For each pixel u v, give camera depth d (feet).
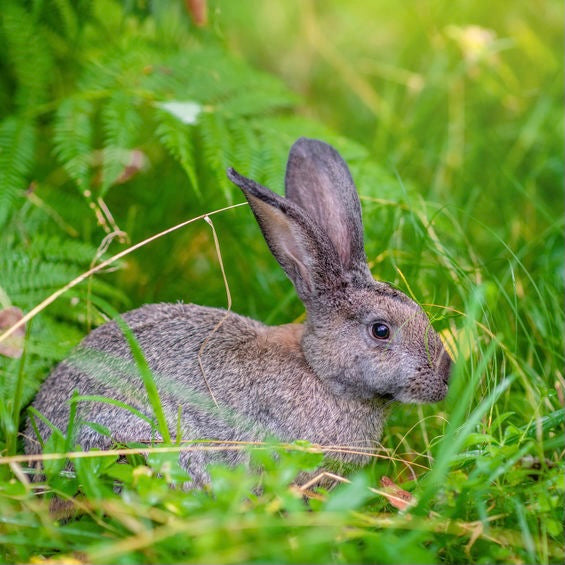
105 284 34.81
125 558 21.25
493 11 52.75
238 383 30.01
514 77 51.29
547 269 36.40
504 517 24.64
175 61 41.22
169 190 40.65
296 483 29.04
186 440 28.14
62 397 29.66
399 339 29.96
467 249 36.68
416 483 25.93
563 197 44.39
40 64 38.75
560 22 53.01
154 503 23.11
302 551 20.57
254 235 39.37
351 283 31.07
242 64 43.29
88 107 37.32
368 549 22.11
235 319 31.91
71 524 23.90
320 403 30.63
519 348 34.27
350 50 53.78
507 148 46.83
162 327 30.89
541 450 25.16
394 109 49.37
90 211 38.58
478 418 24.85
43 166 40.83
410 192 38.06
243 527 21.53
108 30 43.14
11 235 35.17
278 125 40.19
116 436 28.35
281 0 54.70
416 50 51.44
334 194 32.94
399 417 32.63
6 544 23.71
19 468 24.82
